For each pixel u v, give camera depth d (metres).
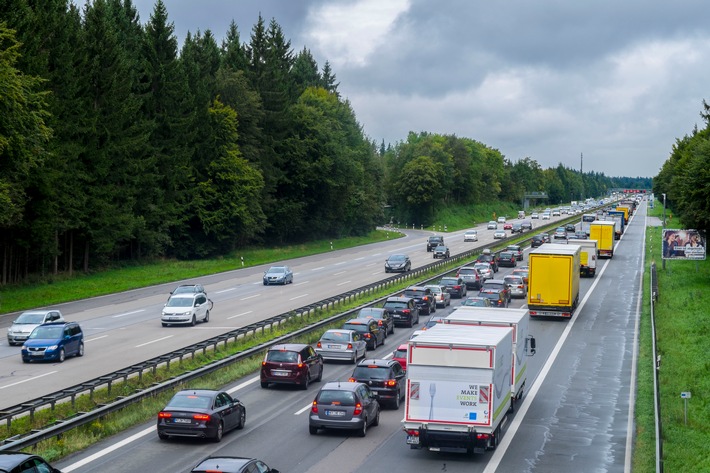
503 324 30.12
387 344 46.78
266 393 33.81
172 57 91.75
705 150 77.38
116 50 79.19
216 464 17.28
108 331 48.41
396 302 53.78
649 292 70.31
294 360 34.41
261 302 61.78
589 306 63.06
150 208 84.88
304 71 183.75
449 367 24.44
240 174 96.88
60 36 71.88
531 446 26.58
